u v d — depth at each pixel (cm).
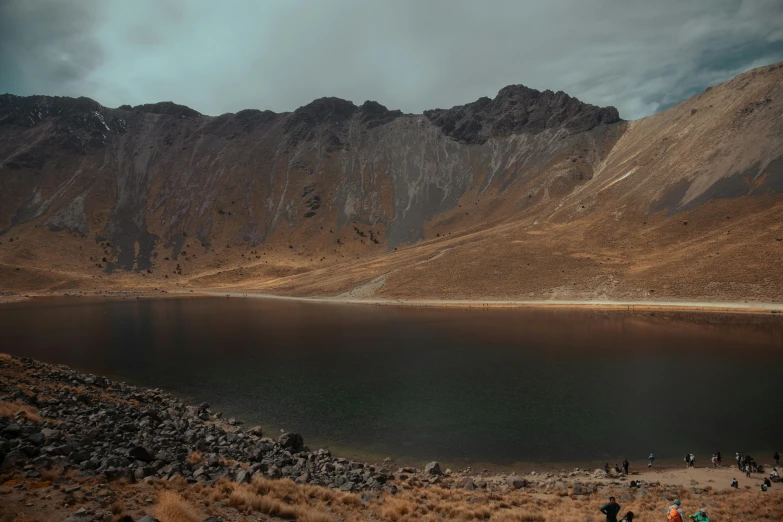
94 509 1257
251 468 2103
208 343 7094
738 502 2030
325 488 1911
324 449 2883
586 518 1695
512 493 2198
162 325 9262
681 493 2211
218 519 1346
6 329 8656
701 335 7194
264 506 1524
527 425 3469
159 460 1897
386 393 4316
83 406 2847
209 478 1819
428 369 5269
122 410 2966
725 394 4209
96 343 7088
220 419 3544
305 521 1477
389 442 3147
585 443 3141
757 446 3078
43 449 1678
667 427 3416
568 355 5972
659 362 5506
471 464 2809
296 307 13188
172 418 3088
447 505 1869
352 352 6309
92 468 1630
